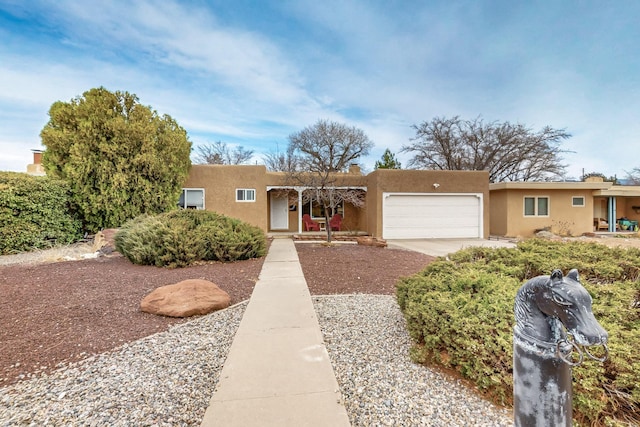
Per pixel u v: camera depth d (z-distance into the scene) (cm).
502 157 2228
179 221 764
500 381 218
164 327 364
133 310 412
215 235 740
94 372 264
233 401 212
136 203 1072
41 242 913
